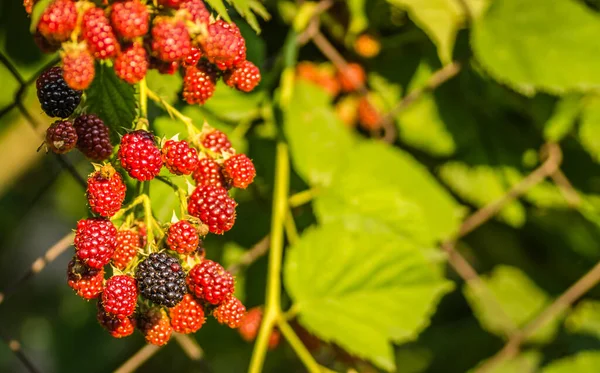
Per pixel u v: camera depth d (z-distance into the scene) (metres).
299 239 0.77
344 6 0.82
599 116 0.86
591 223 0.90
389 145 0.81
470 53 0.83
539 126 0.88
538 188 0.90
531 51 0.79
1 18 0.70
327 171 0.78
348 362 0.80
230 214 0.61
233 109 0.74
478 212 0.87
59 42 0.57
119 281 0.59
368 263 0.77
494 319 0.91
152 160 0.59
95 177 0.59
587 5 0.85
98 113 0.62
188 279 0.61
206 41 0.58
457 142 0.86
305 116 0.78
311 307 0.76
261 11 0.64
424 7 0.78
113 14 0.56
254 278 0.82
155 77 0.68
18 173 0.83
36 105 0.73
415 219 0.79
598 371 0.88
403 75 0.83
